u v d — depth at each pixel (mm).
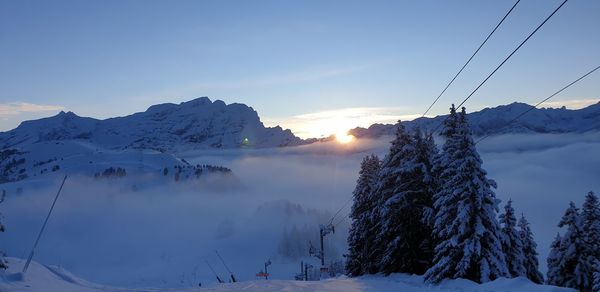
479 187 30156
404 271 39250
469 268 30031
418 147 39750
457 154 31141
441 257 31734
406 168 38906
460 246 30016
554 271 42719
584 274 40281
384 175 41375
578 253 40844
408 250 38906
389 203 38844
